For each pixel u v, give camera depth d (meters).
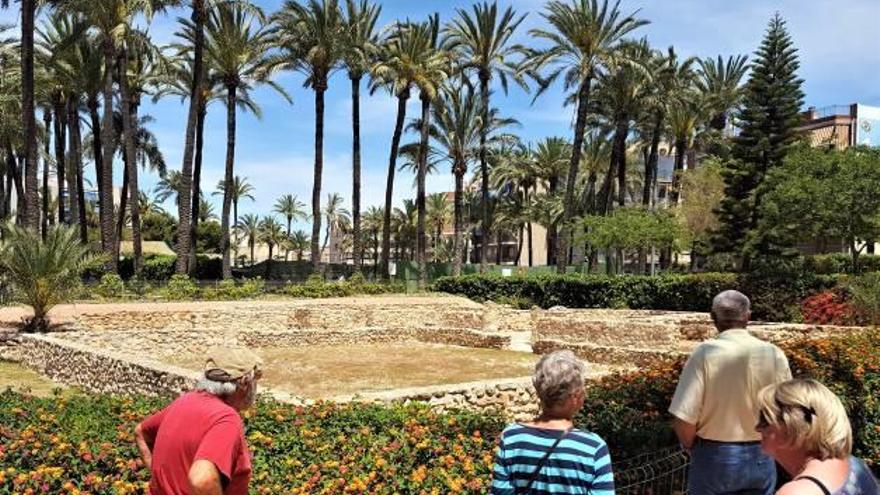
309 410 7.48
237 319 25.06
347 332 22.88
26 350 17.98
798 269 29.56
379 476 5.44
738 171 33.91
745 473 4.30
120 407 8.02
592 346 19.30
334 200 112.12
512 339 24.61
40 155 49.59
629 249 47.41
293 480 5.42
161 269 48.12
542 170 67.38
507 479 3.28
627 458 5.97
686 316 25.61
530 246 75.69
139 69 45.22
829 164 30.00
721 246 34.25
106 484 5.23
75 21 38.19
